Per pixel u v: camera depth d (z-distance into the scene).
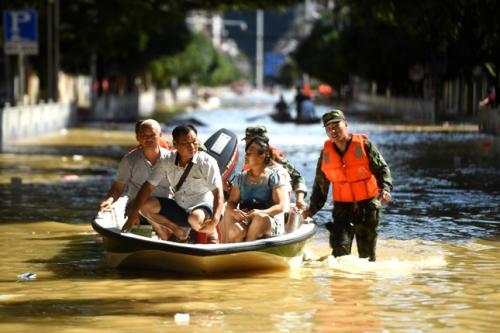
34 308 18.03
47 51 106.12
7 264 22.81
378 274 21.42
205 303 18.39
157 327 16.45
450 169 47.53
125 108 138.75
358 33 138.88
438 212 31.95
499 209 32.66
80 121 105.81
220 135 25.23
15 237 26.91
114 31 110.31
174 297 18.94
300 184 23.75
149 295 19.16
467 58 76.44
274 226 22.23
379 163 22.55
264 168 22.64
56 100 96.38
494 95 81.50
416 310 17.81
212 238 22.31
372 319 17.06
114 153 60.19
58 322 16.86
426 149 61.88
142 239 20.86
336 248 22.86
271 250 21.22
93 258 23.59
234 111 151.00
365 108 162.88
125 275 21.28
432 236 27.03
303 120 102.00
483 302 18.55
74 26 105.00
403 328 16.41
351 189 22.59
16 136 72.38
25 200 35.34
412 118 116.56
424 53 110.38
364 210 22.58
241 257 21.09
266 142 22.58
